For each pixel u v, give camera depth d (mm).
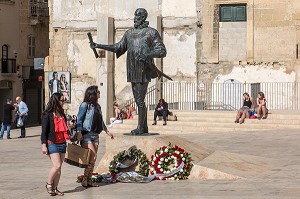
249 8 36000
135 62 14992
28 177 15977
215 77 36844
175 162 14305
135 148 14695
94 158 13523
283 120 29328
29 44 54156
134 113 33625
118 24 38812
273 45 35812
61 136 12570
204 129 29656
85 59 39719
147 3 38156
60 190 13430
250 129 29188
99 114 13531
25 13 53656
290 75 35531
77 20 39844
